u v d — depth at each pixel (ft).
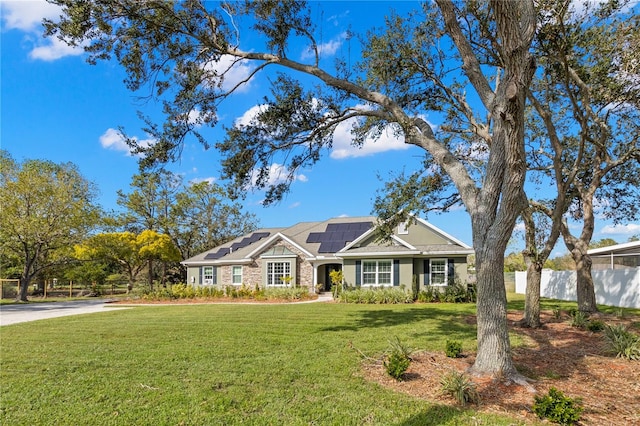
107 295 120.78
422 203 41.27
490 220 22.11
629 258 72.49
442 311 51.13
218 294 77.87
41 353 27.68
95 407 17.72
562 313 48.44
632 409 17.65
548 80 41.39
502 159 21.75
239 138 32.99
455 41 24.14
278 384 20.70
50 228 89.81
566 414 15.74
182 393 19.35
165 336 33.42
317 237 93.61
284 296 73.10
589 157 47.70
